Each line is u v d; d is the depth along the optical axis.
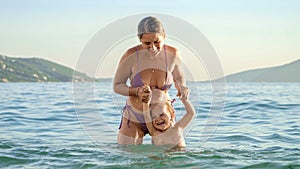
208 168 4.16
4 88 23.84
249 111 9.78
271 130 6.95
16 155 4.86
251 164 4.31
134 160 4.46
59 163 4.46
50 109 10.27
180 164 4.30
